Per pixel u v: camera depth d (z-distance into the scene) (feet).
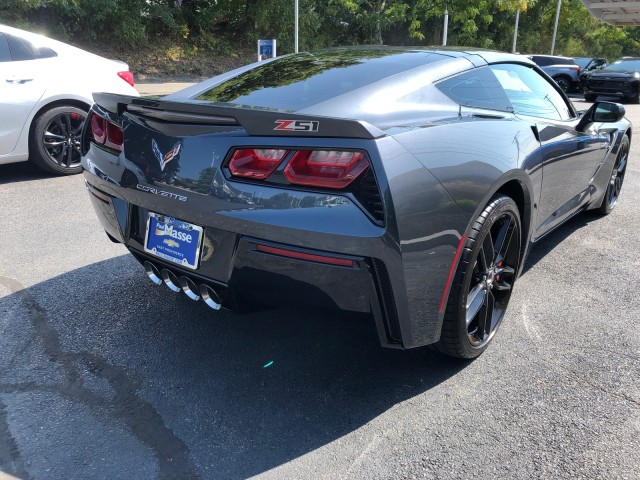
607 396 7.80
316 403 7.64
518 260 9.32
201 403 7.59
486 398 7.75
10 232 13.78
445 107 8.61
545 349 9.04
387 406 7.58
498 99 9.95
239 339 9.25
